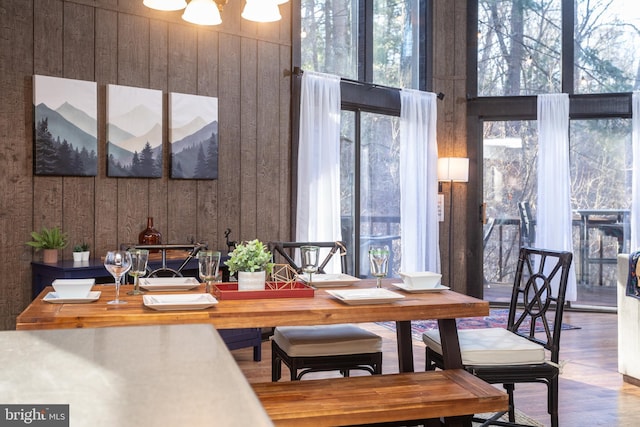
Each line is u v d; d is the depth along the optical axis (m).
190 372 0.82
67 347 0.99
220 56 5.31
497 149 7.34
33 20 4.37
